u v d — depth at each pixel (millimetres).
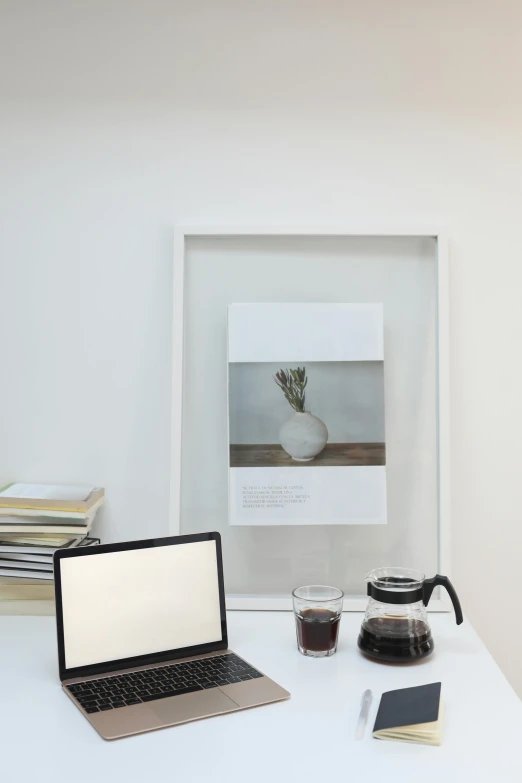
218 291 1586
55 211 1608
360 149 1607
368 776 878
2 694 1104
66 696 1100
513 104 1608
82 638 1168
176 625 1250
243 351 1564
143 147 1608
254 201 1607
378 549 1557
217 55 1604
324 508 1546
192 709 1040
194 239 1591
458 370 1602
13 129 1608
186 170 1608
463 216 1607
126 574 1226
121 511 1613
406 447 1565
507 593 1601
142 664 1207
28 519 1463
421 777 878
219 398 1580
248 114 1605
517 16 1604
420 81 1607
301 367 1562
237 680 1146
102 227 1610
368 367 1565
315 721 1018
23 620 1447
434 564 1557
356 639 1349
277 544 1553
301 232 1570
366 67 1606
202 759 915
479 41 1605
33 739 964
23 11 1604
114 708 1044
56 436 1612
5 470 1615
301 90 1604
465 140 1608
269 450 1552
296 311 1569
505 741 967
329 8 1603
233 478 1549
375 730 972
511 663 1601
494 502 1603
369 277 1581
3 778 867
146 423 1608
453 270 1607
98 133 1608
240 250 1586
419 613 1250
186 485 1571
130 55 1604
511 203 1610
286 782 863
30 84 1606
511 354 1606
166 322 1611
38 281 1608
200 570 1294
